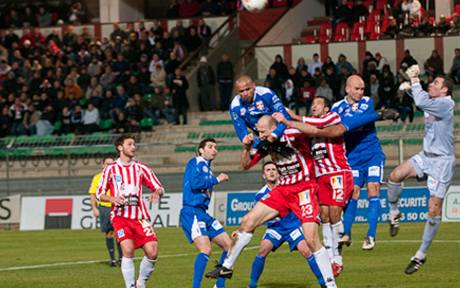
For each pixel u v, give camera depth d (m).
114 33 70.00
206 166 23.92
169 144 52.59
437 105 23.52
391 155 50.53
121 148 23.62
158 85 64.44
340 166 24.58
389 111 25.33
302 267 28.97
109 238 31.56
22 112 64.38
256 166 53.22
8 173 56.84
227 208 48.69
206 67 64.69
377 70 58.62
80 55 68.12
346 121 25.06
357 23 67.62
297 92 60.34
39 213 52.53
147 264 23.41
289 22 71.62
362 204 46.16
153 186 23.73
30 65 68.56
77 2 80.19
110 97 63.25
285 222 22.92
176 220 49.56
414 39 64.38
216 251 35.53
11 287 26.41
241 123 24.03
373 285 23.97
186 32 68.31
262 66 68.69
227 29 71.31
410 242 35.47
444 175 23.73
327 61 60.66
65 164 59.12
